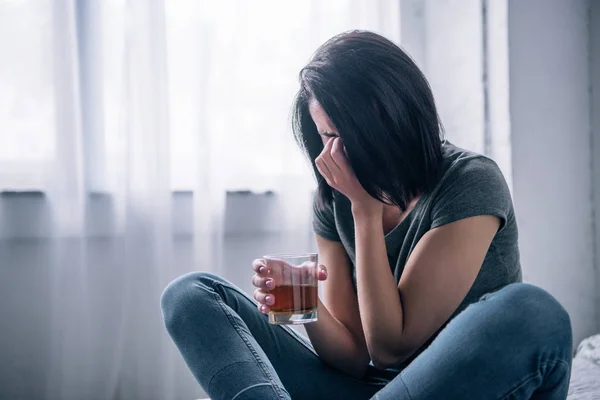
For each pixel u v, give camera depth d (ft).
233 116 8.02
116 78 7.79
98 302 7.66
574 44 8.08
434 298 3.85
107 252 7.70
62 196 7.53
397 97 3.96
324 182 4.68
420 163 4.08
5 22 7.55
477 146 8.14
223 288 4.25
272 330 4.39
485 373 3.09
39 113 7.59
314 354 4.54
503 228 4.06
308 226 8.15
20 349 7.61
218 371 3.56
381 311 3.95
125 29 7.66
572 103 8.07
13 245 7.61
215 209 7.93
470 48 8.17
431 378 3.16
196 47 7.86
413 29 8.71
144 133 7.65
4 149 7.55
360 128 3.95
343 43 4.13
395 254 4.44
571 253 8.04
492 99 8.02
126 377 7.66
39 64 7.59
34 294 7.63
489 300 3.23
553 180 7.97
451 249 3.87
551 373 3.18
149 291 7.64
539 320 3.11
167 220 7.69
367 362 4.55
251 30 8.12
